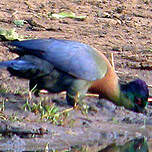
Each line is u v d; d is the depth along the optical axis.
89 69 12.54
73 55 12.53
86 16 20.44
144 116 13.29
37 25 18.80
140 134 12.20
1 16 19.02
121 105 13.16
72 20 19.98
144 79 15.83
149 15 21.66
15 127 11.45
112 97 13.05
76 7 21.31
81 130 11.99
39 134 11.39
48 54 12.36
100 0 22.45
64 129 11.87
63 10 20.70
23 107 12.47
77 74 12.48
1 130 11.29
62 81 12.54
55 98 13.44
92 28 19.41
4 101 12.84
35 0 21.36
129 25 20.30
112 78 12.96
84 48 12.84
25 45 12.41
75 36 18.33
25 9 20.20
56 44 12.55
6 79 14.21
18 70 12.12
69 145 11.11
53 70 12.41
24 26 18.64
